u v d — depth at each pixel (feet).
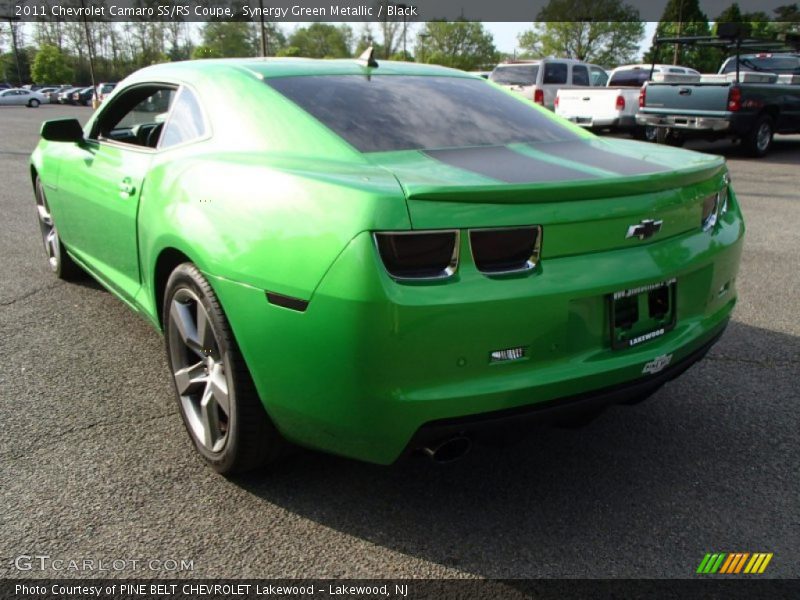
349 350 6.65
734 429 10.14
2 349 12.72
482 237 6.69
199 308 8.38
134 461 9.13
